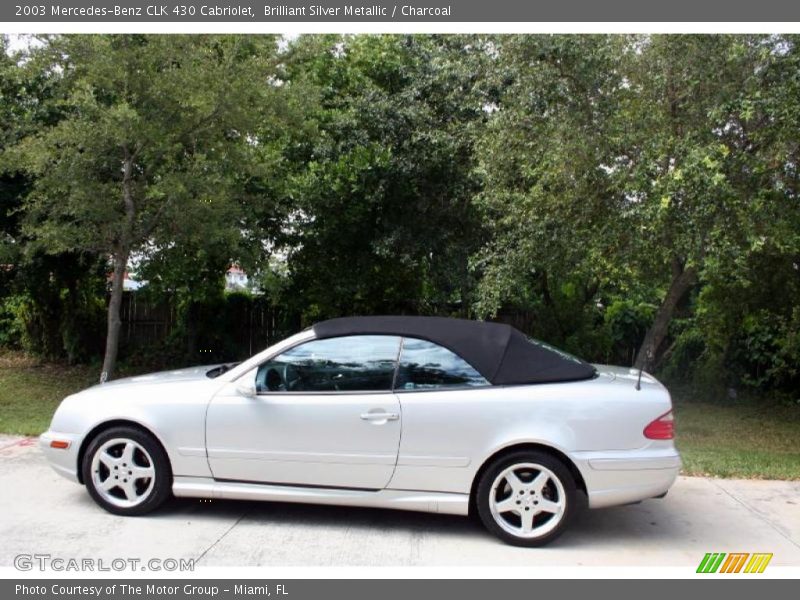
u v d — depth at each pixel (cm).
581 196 726
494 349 479
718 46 673
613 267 774
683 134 699
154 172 778
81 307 1307
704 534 486
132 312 1345
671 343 1220
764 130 661
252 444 476
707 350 1109
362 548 448
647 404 454
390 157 920
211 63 729
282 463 473
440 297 1095
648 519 515
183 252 934
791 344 984
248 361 496
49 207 794
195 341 1280
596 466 445
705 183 605
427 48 986
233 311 1308
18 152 718
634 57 711
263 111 781
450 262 988
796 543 472
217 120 748
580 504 550
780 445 827
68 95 804
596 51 675
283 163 995
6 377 1188
